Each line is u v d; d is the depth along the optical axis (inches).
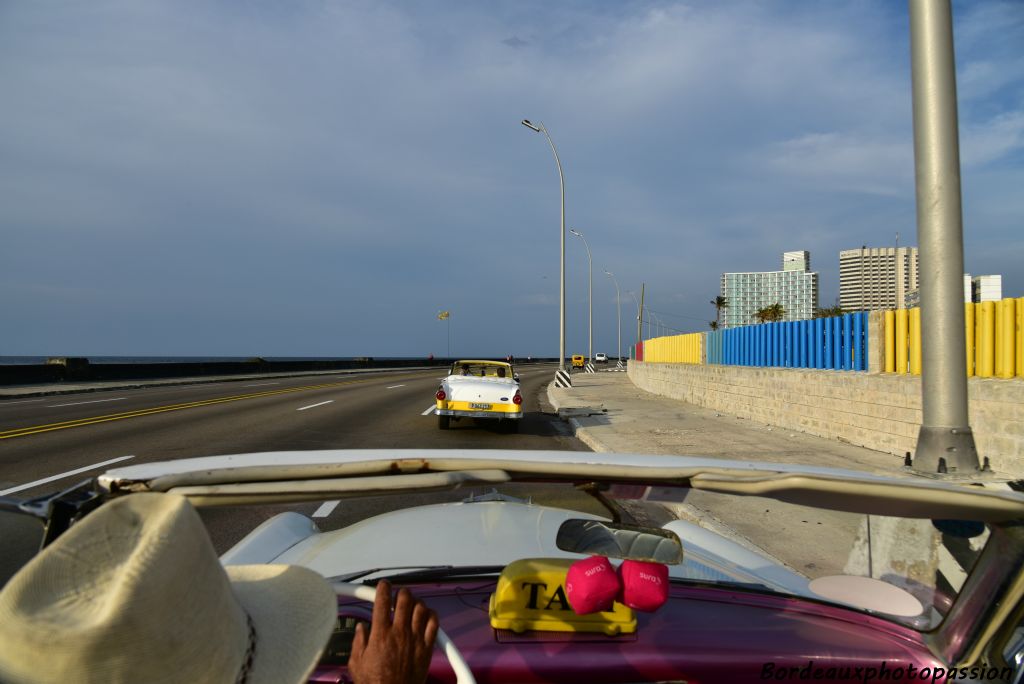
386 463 51.7
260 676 37.2
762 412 606.9
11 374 1002.7
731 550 84.7
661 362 1095.0
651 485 56.7
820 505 59.1
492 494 104.2
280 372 1759.4
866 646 65.3
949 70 231.0
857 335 469.4
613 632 63.5
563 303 1311.5
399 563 81.4
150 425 547.2
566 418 690.8
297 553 90.2
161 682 30.4
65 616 30.1
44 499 46.8
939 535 60.6
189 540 32.5
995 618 59.5
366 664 42.5
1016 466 303.7
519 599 63.5
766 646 64.4
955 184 230.1
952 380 226.7
